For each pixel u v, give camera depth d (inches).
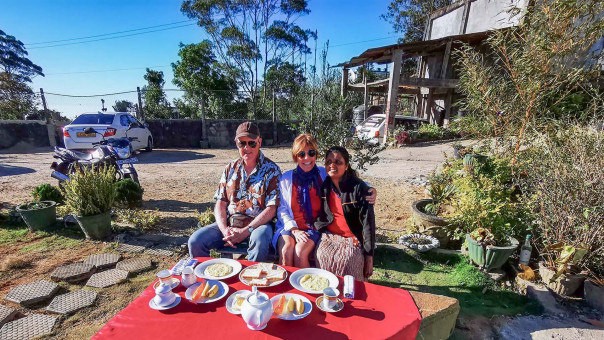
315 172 108.0
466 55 201.3
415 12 983.0
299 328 56.5
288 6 993.5
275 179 114.0
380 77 721.0
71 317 95.7
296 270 77.1
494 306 107.7
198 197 231.0
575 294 110.7
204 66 832.9
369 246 96.8
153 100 629.3
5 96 671.8
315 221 107.1
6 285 111.3
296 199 106.2
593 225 107.3
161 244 147.5
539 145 144.5
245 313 55.1
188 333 54.4
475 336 93.0
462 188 143.2
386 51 442.3
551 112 178.5
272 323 57.7
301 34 1027.9
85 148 343.3
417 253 138.4
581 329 94.7
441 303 86.6
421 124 510.0
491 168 174.1
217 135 542.6
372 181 276.2
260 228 105.6
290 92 563.5
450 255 136.9
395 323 58.6
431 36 663.8
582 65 175.6
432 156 374.3
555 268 113.7
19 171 306.3
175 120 525.7
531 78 168.9
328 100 163.3
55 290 107.7
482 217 128.3
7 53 1137.4
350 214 100.9
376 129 466.3
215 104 612.1
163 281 64.2
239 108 629.9
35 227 157.4
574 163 115.0
